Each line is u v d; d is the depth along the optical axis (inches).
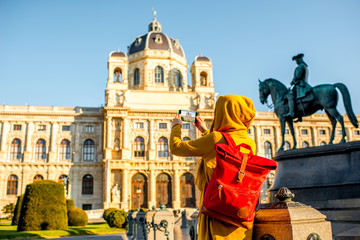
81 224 1117.1
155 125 2348.7
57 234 777.6
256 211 135.0
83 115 2330.2
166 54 2682.1
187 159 2319.1
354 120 534.9
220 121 142.4
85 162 2266.2
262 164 120.4
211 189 118.4
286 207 126.1
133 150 2290.8
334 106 562.9
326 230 127.6
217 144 119.0
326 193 477.7
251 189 117.8
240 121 138.5
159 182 2266.2
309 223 124.0
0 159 2177.7
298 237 119.4
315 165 503.2
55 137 2283.5
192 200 2272.4
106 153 2170.3
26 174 2177.7
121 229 998.4
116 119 2276.1
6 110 2251.5
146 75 2610.7
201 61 2536.9
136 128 2326.5
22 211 860.0
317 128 2588.6
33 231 821.2
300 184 507.5
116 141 2246.6
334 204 409.1
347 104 541.6
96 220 1715.1
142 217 544.4
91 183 2255.2
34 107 2293.3
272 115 2556.6
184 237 494.3
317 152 501.7
